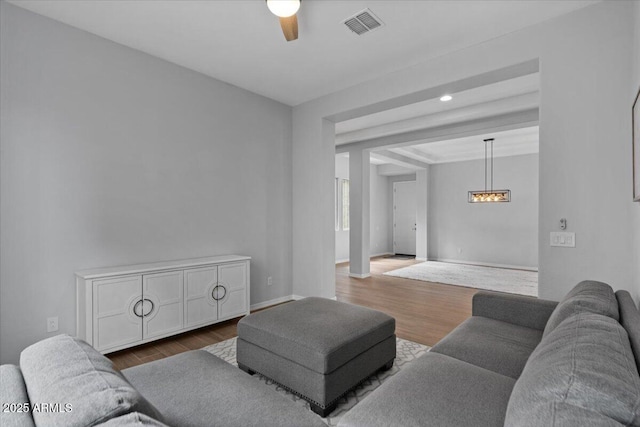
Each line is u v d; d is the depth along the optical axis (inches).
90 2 94.0
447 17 100.2
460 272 273.0
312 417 50.5
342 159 345.4
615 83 89.7
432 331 131.9
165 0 93.1
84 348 38.8
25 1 93.5
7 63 94.3
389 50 119.9
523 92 159.8
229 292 136.5
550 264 98.8
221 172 147.3
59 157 103.3
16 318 95.8
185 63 131.3
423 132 214.7
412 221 391.9
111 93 114.4
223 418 48.9
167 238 129.2
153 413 32.5
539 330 83.9
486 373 58.6
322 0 92.0
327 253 169.2
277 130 171.6
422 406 48.9
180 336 126.2
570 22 96.8
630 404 28.4
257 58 126.8
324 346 75.3
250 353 90.3
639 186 68.8
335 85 151.8
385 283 225.8
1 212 93.4
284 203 175.0
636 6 81.0
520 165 305.0
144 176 122.6
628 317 55.2
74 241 106.3
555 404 30.3
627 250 87.5
